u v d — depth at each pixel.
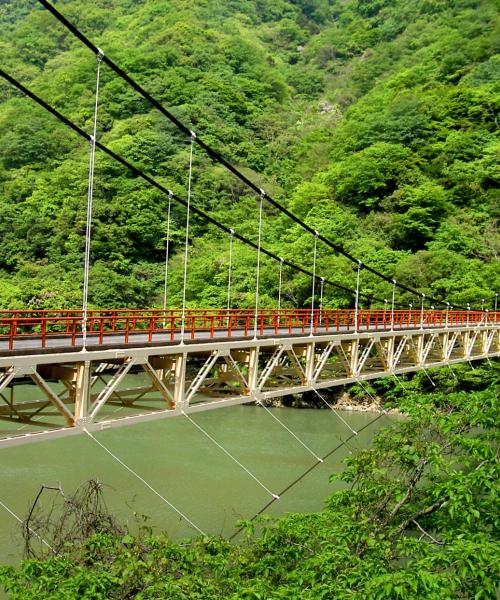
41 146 94.75
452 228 79.38
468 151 93.75
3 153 95.19
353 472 17.25
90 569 15.03
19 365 18.48
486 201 87.94
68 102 109.19
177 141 100.12
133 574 13.78
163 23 139.50
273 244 80.38
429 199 82.50
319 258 70.81
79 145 97.50
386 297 68.81
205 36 134.12
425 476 16.92
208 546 15.48
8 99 116.31
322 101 137.38
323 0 193.38
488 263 76.81
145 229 84.19
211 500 33.06
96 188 87.12
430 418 17.02
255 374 29.08
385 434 17.92
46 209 84.38
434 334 48.81
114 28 152.00
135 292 76.12
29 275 75.88
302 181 97.38
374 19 169.00
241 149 106.00
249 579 14.32
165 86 112.31
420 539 14.85
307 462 40.62
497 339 63.62
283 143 112.44
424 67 121.25
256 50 141.38
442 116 101.50
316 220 80.38
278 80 133.88
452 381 43.34
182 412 24.58
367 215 85.50
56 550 17.75
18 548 25.39
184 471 37.44
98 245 80.94
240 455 41.47
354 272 70.88
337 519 15.89
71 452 39.72
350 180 86.31
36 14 150.75
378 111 109.38
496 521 14.45
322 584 12.89
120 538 17.56
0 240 80.62
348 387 59.75
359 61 155.12
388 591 11.92
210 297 71.31
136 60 116.62
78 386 20.47
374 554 14.20
